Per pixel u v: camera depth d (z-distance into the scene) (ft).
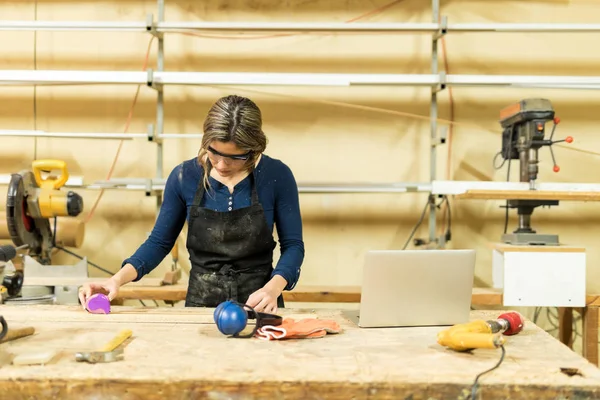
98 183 9.18
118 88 10.39
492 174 10.43
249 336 4.46
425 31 9.22
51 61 10.41
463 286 4.83
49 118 10.40
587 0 10.32
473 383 3.39
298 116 10.41
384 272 4.69
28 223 8.05
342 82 8.94
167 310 5.45
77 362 3.74
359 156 10.44
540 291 8.09
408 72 10.39
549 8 10.34
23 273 7.90
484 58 10.40
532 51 10.41
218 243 6.29
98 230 10.48
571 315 9.04
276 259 10.46
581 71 10.41
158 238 6.24
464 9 10.37
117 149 10.44
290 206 6.29
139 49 10.40
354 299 8.59
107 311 5.28
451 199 10.50
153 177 10.44
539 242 8.43
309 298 8.61
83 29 8.91
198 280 6.43
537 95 10.41
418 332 4.64
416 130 10.41
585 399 3.35
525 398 3.38
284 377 3.44
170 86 10.37
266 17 10.39
